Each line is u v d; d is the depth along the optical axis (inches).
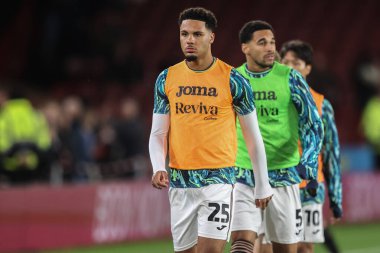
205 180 740.7
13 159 1395.2
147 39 2516.0
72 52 2150.6
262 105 851.4
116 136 1656.0
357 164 2064.5
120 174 1652.3
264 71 852.6
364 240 1590.8
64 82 2146.9
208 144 741.3
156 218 1519.4
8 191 1305.4
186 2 2684.5
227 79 743.1
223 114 745.0
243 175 839.1
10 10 2361.0
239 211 834.8
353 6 2878.9
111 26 2130.9
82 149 1581.0
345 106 2377.0
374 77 2329.0
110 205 1440.7
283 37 2667.3
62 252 1343.5
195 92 743.1
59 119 1558.8
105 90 2103.8
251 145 756.0
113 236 1445.6
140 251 1380.4
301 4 2807.6
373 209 1879.9
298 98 845.2
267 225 861.2
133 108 1674.5
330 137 934.4
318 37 2706.7
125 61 2124.8
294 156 855.1
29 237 1328.7
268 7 2755.9
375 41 2792.8
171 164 759.1
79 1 2220.7
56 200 1364.4
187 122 744.3
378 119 2079.2
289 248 859.4
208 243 738.2
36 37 2278.5
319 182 935.0
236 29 2630.4
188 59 735.1
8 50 2304.4
